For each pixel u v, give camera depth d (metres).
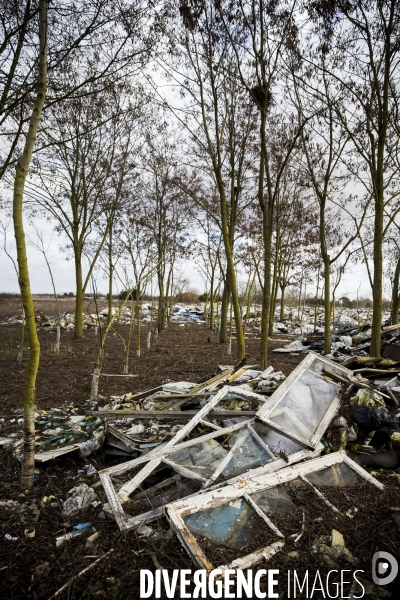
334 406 4.95
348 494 3.63
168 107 9.37
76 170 14.68
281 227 16.08
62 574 2.89
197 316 30.55
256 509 3.29
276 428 4.32
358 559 2.92
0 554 3.12
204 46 8.54
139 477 3.91
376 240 8.49
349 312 28.69
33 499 3.96
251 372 7.16
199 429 5.08
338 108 9.12
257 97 8.64
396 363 7.16
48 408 6.93
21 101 5.38
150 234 13.48
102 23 5.12
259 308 31.02
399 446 4.46
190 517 3.15
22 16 5.16
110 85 5.71
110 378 9.19
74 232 15.73
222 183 9.21
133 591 2.66
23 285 3.86
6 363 10.83
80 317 16.61
